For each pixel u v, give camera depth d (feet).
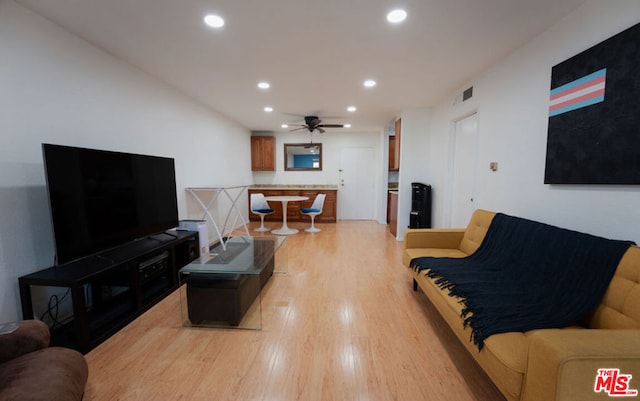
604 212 5.38
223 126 16.22
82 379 4.07
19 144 5.88
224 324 6.86
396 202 16.34
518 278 6.04
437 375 5.14
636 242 4.84
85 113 7.39
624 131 4.87
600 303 4.38
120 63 8.50
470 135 10.68
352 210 22.93
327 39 7.23
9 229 5.71
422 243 8.94
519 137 7.73
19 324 4.25
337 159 22.62
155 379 5.02
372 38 7.18
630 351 2.87
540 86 6.97
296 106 14.16
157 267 7.95
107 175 6.94
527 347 3.74
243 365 5.40
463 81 10.39
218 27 6.67
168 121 10.94
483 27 6.66
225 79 10.23
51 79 6.49
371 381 4.98
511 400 3.56
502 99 8.45
